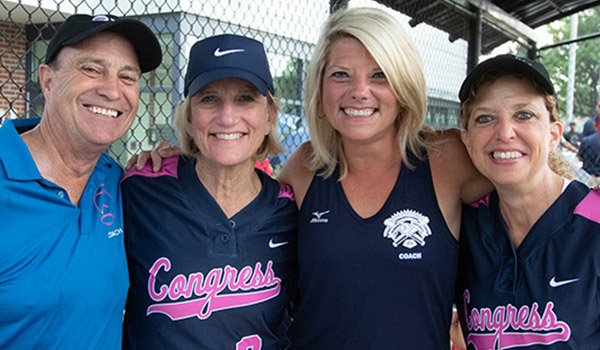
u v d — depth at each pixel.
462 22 4.68
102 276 1.25
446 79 4.95
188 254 1.41
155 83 3.74
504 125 1.24
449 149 1.56
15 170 1.14
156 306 1.37
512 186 1.28
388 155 1.58
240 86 1.47
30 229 1.15
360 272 1.44
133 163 1.63
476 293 1.39
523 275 1.29
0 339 1.09
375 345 1.42
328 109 1.55
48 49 1.24
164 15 4.05
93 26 1.21
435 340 1.46
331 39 1.54
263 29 3.95
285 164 1.81
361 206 1.52
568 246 1.24
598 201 1.26
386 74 1.44
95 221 1.30
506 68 1.24
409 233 1.44
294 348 1.60
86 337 1.20
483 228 1.41
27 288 1.10
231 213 1.51
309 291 1.51
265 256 1.51
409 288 1.42
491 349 1.34
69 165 1.28
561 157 1.45
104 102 1.24
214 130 1.44
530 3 5.12
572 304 1.20
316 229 1.52
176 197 1.47
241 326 1.43
